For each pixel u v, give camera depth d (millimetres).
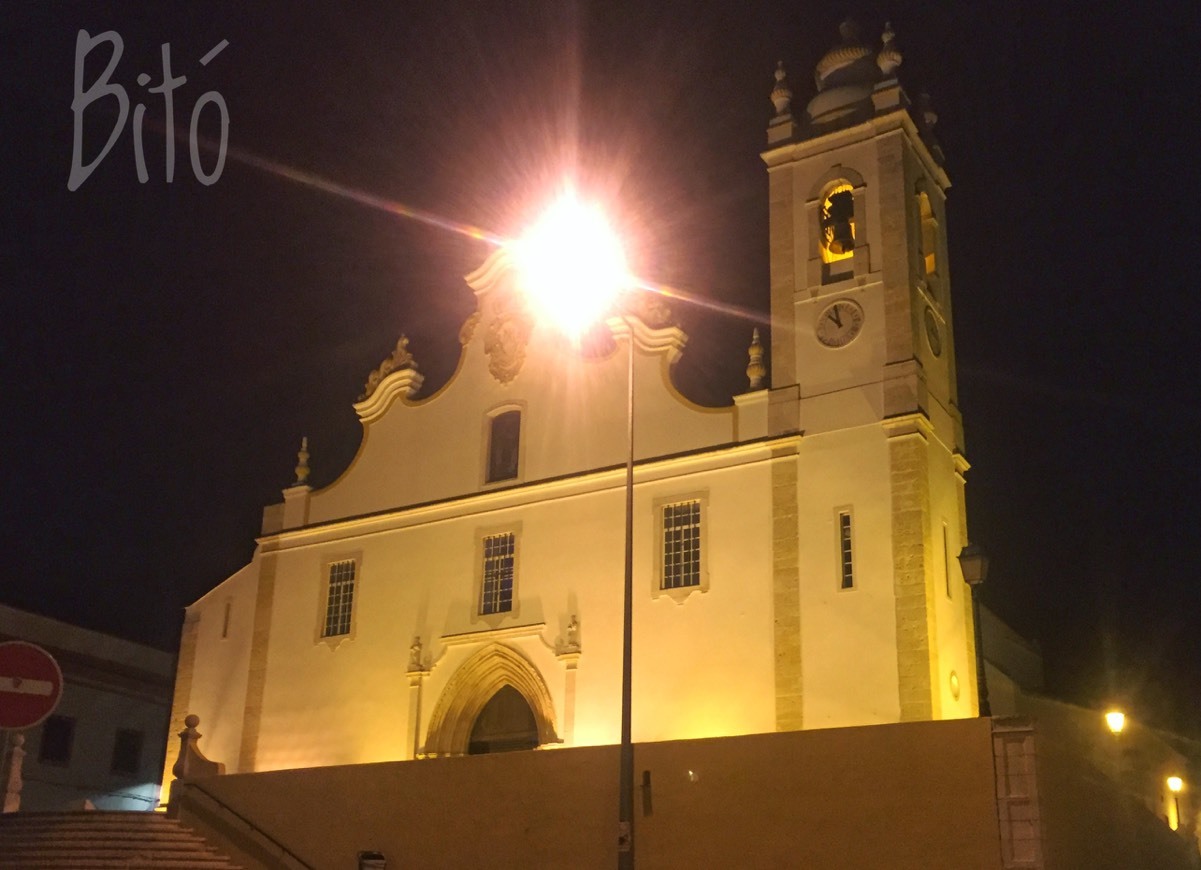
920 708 23375
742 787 20047
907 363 25656
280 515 34656
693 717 25844
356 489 33438
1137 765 38062
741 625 25875
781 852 19328
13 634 37250
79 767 38625
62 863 23688
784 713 24750
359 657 31578
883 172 27438
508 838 22156
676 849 20281
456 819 22938
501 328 32000
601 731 26922
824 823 19109
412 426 33000
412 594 31234
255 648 33531
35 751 37000
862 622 24500
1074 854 18781
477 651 29406
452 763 23391
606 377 29719
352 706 31250
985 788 17969
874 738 19141
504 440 31172
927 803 18344
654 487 28031
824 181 28125
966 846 17844
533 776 22266
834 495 25609
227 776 26406
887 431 25391
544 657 28266
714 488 27172
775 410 26906
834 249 28109
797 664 24922
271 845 25062
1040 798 17609
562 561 28828
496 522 30328
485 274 32719
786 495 26141
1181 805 41469
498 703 29812
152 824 26125
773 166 28984
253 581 34500
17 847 24516
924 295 27375
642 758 21172
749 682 25406
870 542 24906
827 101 29047
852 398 26078
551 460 29938
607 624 27672
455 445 31922
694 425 27984
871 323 26453
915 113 29219
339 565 33031
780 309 27703
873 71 29219
